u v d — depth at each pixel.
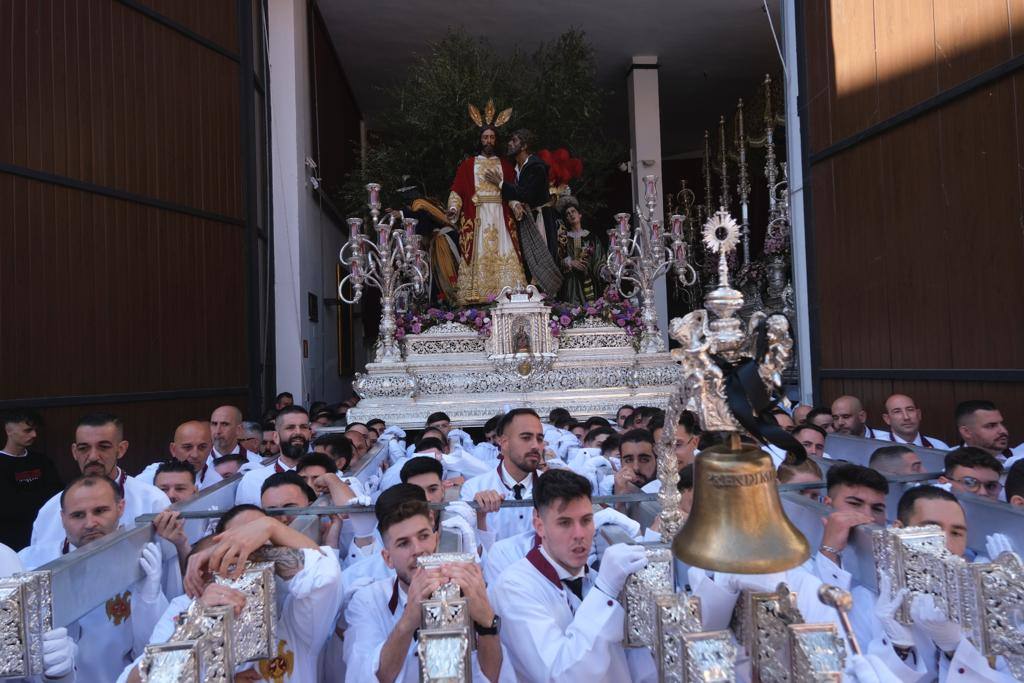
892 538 2.25
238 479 4.69
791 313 11.70
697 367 1.30
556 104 14.58
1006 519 2.60
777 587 1.73
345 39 14.81
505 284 10.60
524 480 4.54
